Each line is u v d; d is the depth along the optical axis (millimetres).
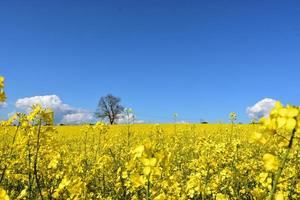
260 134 2859
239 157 8320
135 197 6723
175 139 15383
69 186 4863
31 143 5531
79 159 8523
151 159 3611
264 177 4336
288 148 2873
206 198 7223
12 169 7375
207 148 8203
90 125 9711
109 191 7809
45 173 6586
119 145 12523
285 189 5844
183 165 11000
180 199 6109
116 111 57781
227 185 7328
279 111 2826
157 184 4805
